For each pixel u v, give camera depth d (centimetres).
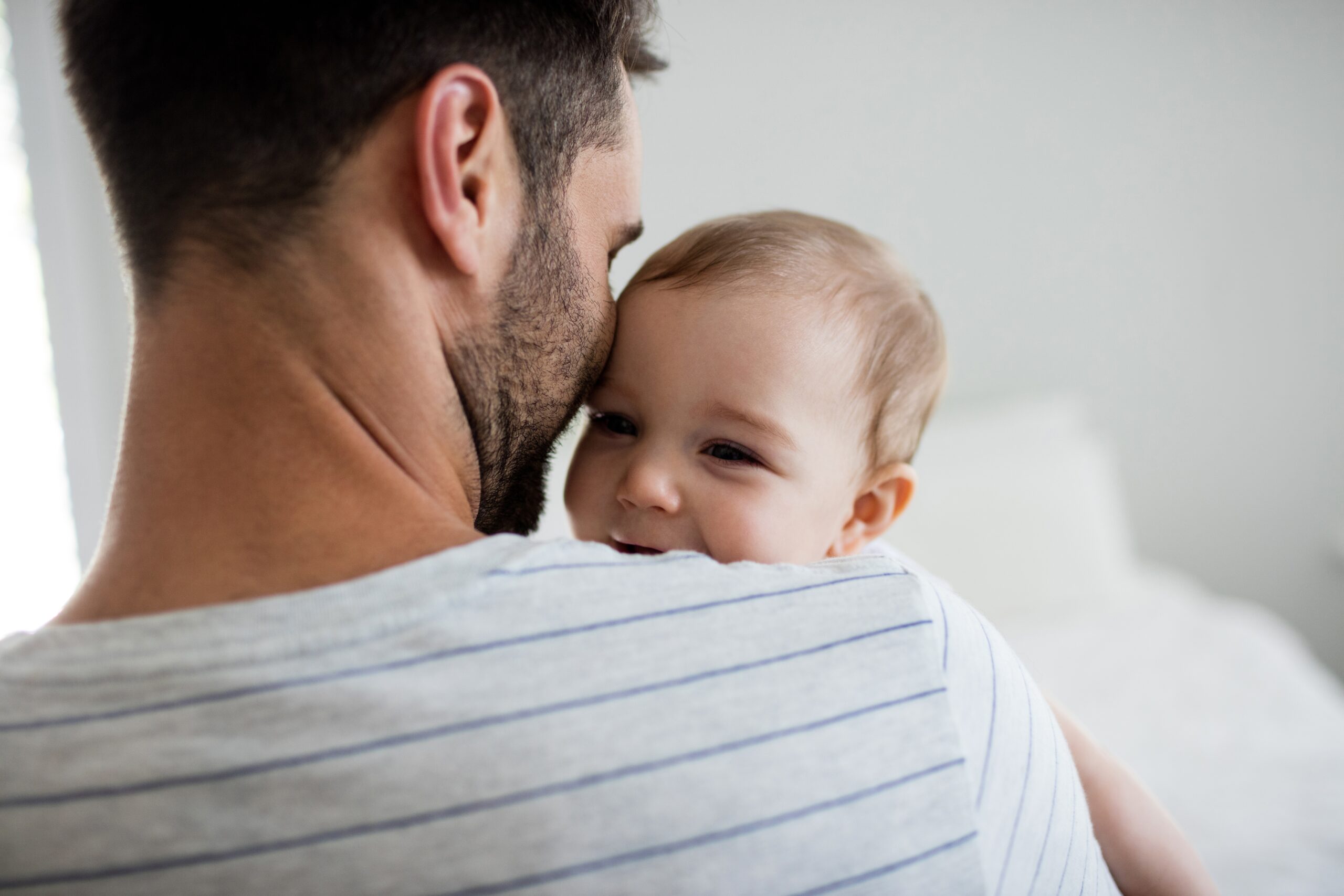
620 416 90
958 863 49
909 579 56
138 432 51
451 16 55
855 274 92
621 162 70
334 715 42
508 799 42
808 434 87
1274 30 286
